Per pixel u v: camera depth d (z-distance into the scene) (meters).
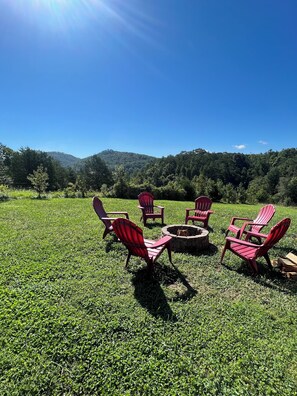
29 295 3.10
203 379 1.97
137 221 7.70
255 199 22.50
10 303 2.88
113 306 2.94
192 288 3.51
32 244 4.98
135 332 2.49
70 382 1.91
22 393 1.82
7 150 37.56
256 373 2.05
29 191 16.86
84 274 3.77
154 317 2.75
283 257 4.56
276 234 3.94
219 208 11.80
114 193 15.68
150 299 3.16
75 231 6.05
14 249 4.67
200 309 2.96
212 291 3.46
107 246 5.03
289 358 2.23
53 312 2.74
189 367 2.07
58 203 11.04
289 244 5.70
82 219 7.48
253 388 1.92
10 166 38.69
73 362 2.11
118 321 2.64
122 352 2.21
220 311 2.94
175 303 3.06
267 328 2.64
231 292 3.47
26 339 2.32
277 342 2.43
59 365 2.06
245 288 3.59
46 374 1.97
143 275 3.84
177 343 2.34
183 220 8.09
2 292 3.14
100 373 2.00
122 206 10.73
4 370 2.00
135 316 2.76
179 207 11.09
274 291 3.53
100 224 6.84
